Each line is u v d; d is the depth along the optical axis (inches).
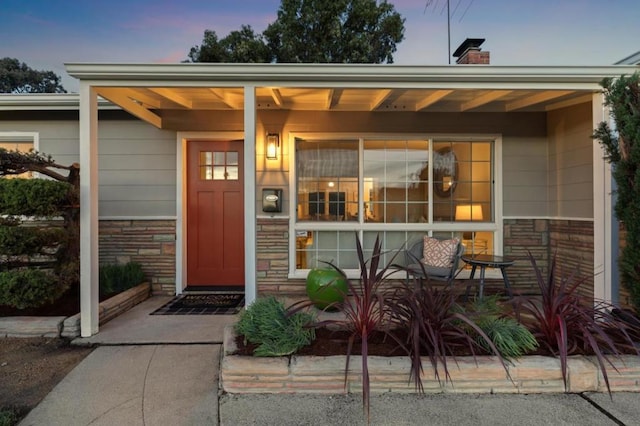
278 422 76.1
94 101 121.1
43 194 123.6
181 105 166.7
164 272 179.5
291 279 177.2
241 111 177.2
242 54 398.3
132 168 178.7
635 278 104.7
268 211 176.7
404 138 178.7
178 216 179.5
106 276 161.3
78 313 133.4
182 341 119.3
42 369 100.7
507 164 179.2
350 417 77.8
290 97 159.0
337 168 179.8
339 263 179.8
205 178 186.1
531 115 178.4
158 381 94.2
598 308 101.9
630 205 104.1
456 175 181.5
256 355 90.9
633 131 100.0
